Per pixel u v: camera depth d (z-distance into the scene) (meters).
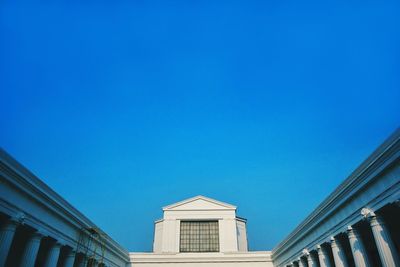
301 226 31.86
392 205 18.55
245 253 46.03
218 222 49.91
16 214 18.84
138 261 45.53
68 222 25.88
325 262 27.89
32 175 19.64
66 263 26.55
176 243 47.88
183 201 51.06
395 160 17.09
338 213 24.72
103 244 33.66
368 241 25.97
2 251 17.67
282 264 40.78
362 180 20.48
